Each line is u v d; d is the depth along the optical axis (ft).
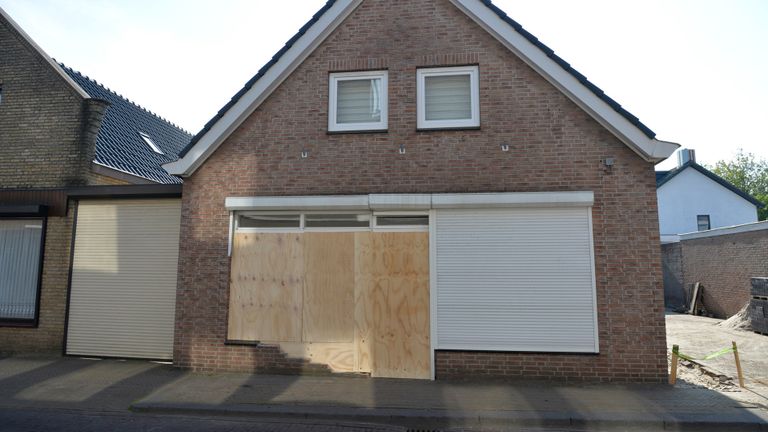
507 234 27.89
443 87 30.12
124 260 33.63
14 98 37.88
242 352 29.07
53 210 34.78
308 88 30.58
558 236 27.53
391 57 30.14
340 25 30.83
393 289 28.48
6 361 31.99
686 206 105.81
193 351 29.48
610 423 20.74
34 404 23.45
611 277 26.86
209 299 29.71
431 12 30.17
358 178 29.43
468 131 28.89
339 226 29.48
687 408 22.11
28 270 35.19
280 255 29.68
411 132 29.35
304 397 24.02
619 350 26.40
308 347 28.71
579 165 27.84
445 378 27.30
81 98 37.14
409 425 21.26
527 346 27.02
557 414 21.40
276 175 30.09
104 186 33.94
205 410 22.49
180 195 33.30
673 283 80.28
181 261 30.17
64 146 36.68
